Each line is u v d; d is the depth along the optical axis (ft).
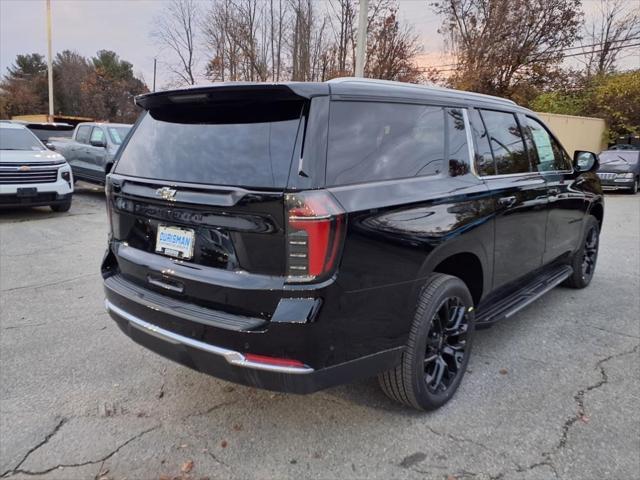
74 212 34.22
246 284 7.45
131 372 11.35
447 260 10.40
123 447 8.68
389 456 8.52
